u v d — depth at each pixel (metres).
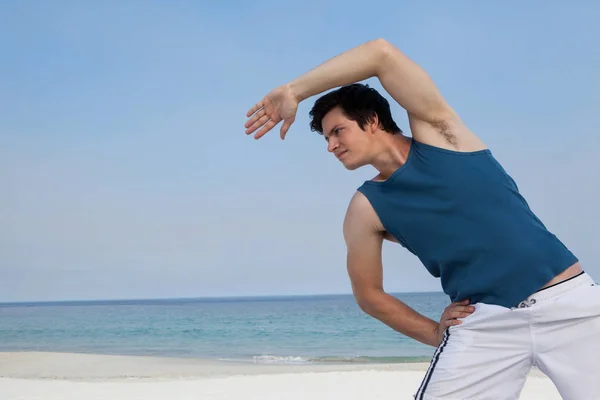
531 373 9.76
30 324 41.66
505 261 2.50
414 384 8.14
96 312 70.25
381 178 2.81
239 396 7.24
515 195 2.60
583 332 2.46
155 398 7.09
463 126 2.67
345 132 2.67
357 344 24.58
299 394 7.39
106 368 13.14
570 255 2.56
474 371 2.56
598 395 2.44
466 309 2.62
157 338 28.77
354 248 2.85
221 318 48.09
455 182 2.56
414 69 2.62
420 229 2.65
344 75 2.66
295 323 39.19
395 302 2.93
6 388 7.89
